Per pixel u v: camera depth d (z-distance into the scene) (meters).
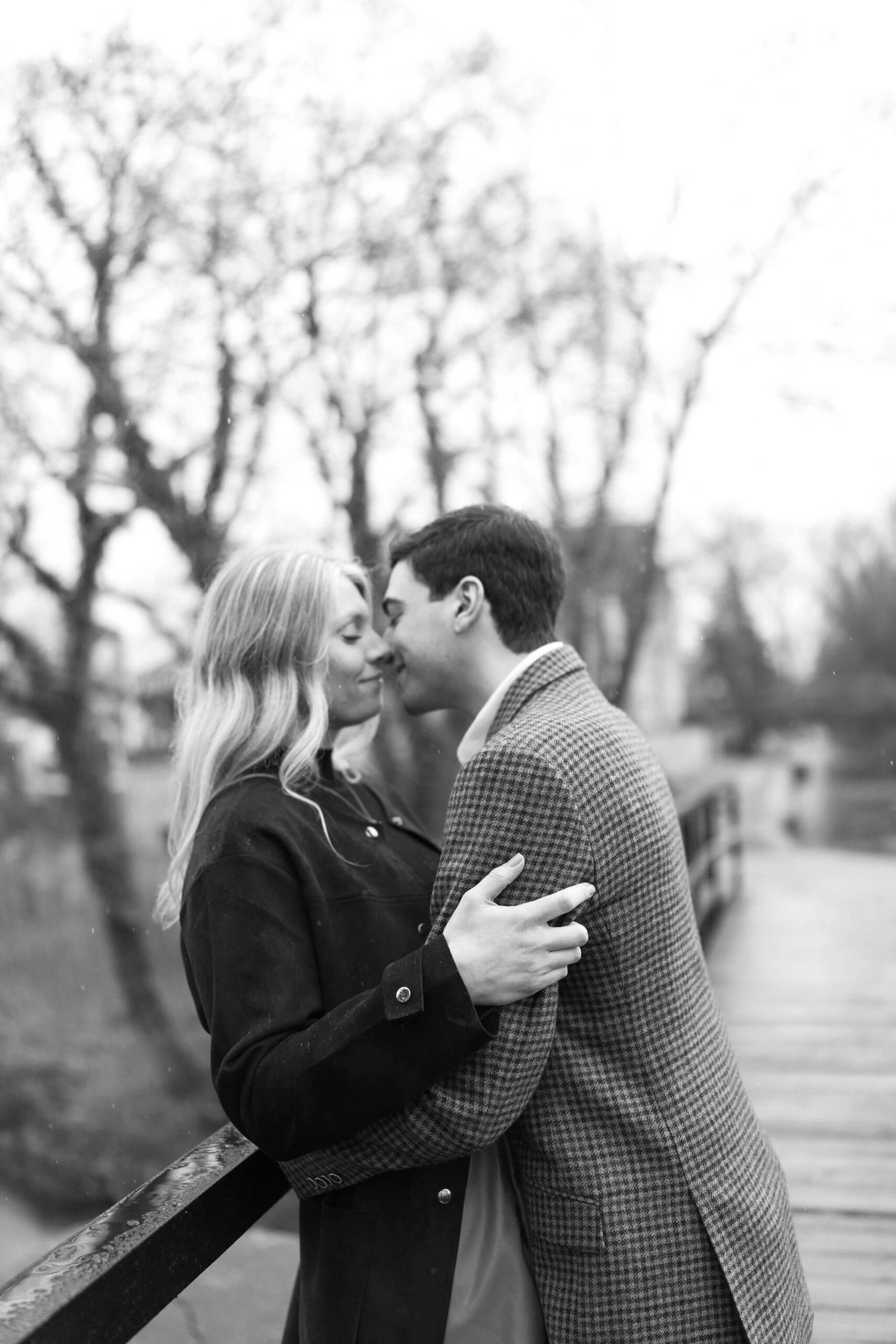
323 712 1.39
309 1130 1.11
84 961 10.86
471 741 1.37
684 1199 1.19
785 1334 1.21
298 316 9.19
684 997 1.25
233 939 1.21
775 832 15.44
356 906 1.29
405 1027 1.09
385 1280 1.21
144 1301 1.06
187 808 1.41
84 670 10.30
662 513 9.32
